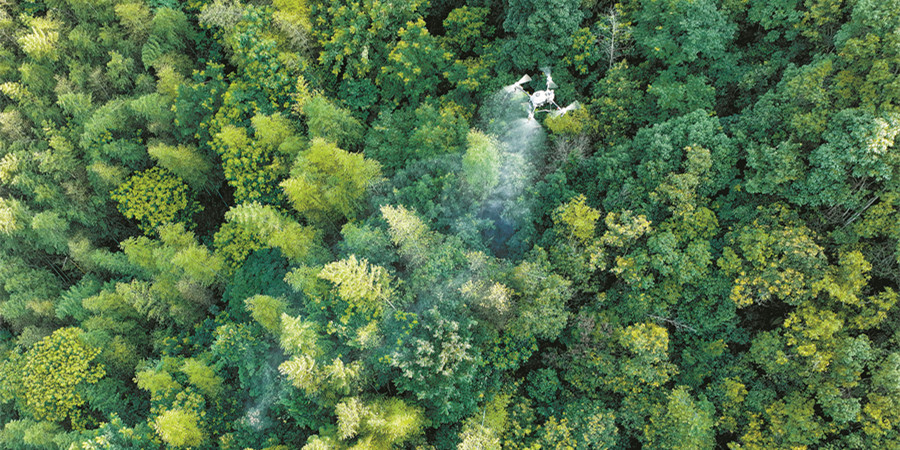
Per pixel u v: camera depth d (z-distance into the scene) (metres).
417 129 20.70
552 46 20.11
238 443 19.16
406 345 17.44
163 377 21.16
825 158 15.05
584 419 17.52
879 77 15.12
